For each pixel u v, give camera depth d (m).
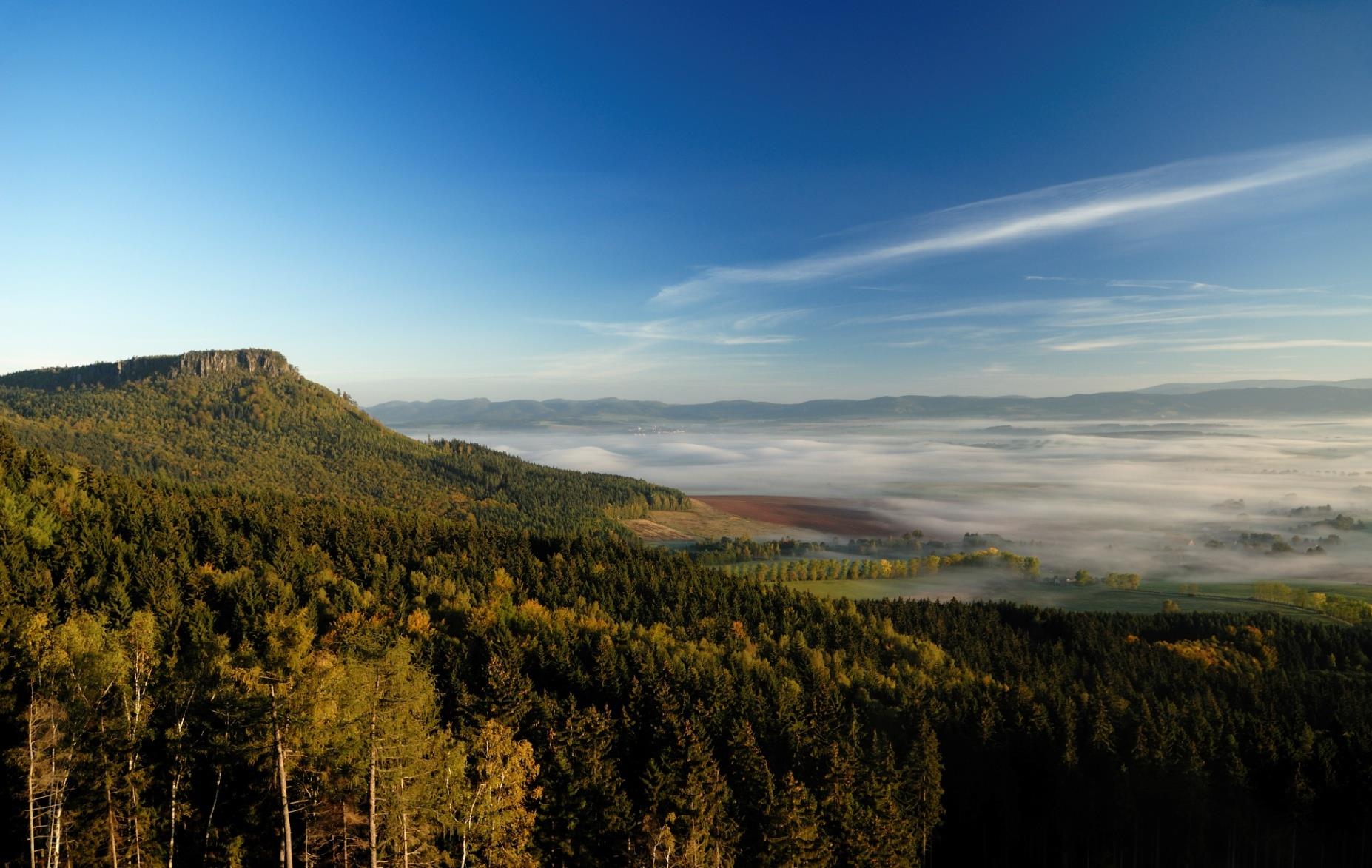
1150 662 132.50
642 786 56.28
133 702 38.88
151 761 38.56
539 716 62.03
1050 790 71.62
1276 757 75.69
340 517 147.50
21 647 42.22
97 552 85.44
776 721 68.88
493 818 37.50
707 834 48.41
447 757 36.66
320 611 88.06
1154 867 69.50
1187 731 80.94
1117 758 72.31
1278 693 109.75
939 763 66.94
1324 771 73.75
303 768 32.09
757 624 127.88
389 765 32.28
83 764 35.38
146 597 77.69
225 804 39.41
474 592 110.31
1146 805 70.56
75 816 35.22
